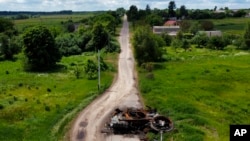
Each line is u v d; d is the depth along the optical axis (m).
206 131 50.28
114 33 177.00
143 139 46.88
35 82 79.06
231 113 61.44
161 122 48.41
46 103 62.22
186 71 87.38
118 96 67.00
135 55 97.69
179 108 59.12
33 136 48.38
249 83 79.31
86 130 50.44
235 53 125.50
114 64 97.31
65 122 53.12
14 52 117.88
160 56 101.06
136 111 52.34
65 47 122.38
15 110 58.16
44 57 93.62
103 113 57.31
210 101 65.88
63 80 80.69
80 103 61.97
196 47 144.88
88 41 132.38
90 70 82.19
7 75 87.69
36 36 93.81
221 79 81.00
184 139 46.06
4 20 187.50
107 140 46.91
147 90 70.00
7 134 48.22
